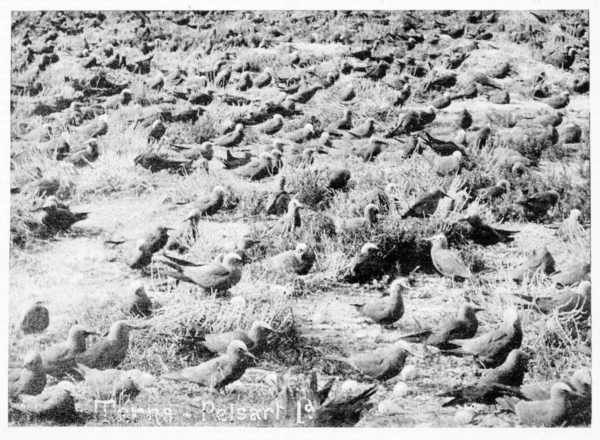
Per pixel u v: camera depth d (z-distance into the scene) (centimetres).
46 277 637
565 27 734
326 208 668
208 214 663
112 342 616
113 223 658
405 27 743
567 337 624
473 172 684
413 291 634
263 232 656
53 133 693
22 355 620
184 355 616
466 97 724
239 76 729
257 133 704
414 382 609
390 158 695
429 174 683
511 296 634
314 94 723
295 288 635
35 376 612
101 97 714
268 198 668
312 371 612
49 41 727
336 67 730
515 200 673
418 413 604
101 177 676
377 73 730
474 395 605
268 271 639
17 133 689
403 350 614
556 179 682
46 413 607
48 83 712
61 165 680
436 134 707
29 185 666
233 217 663
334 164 689
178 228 656
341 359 614
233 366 607
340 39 739
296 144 699
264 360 614
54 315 629
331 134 704
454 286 638
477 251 652
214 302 630
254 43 739
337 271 640
